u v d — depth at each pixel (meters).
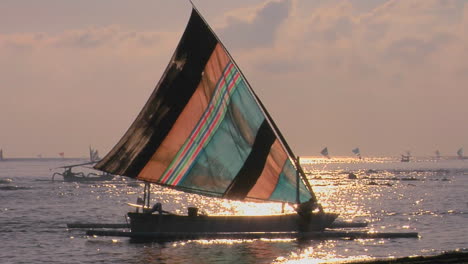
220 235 116.62
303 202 119.25
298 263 92.81
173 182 116.62
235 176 117.75
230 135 117.94
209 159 117.69
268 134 117.56
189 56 116.31
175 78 115.88
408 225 153.38
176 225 116.19
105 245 115.50
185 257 103.56
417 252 107.25
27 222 161.62
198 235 116.38
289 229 120.00
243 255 104.31
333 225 135.12
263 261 99.50
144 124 114.81
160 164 116.00
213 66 117.69
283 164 118.56
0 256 108.56
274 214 119.56
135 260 102.19
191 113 116.62
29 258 106.94
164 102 115.56
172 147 116.31
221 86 118.25
